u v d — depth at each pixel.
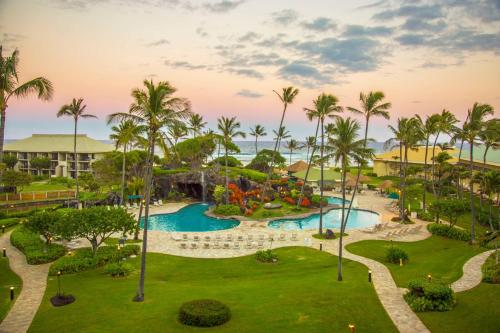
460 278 27.83
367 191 86.19
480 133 40.53
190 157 82.06
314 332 19.59
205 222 54.19
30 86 37.78
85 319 20.91
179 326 19.92
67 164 92.75
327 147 33.50
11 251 35.00
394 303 23.62
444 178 71.94
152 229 49.50
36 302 23.58
